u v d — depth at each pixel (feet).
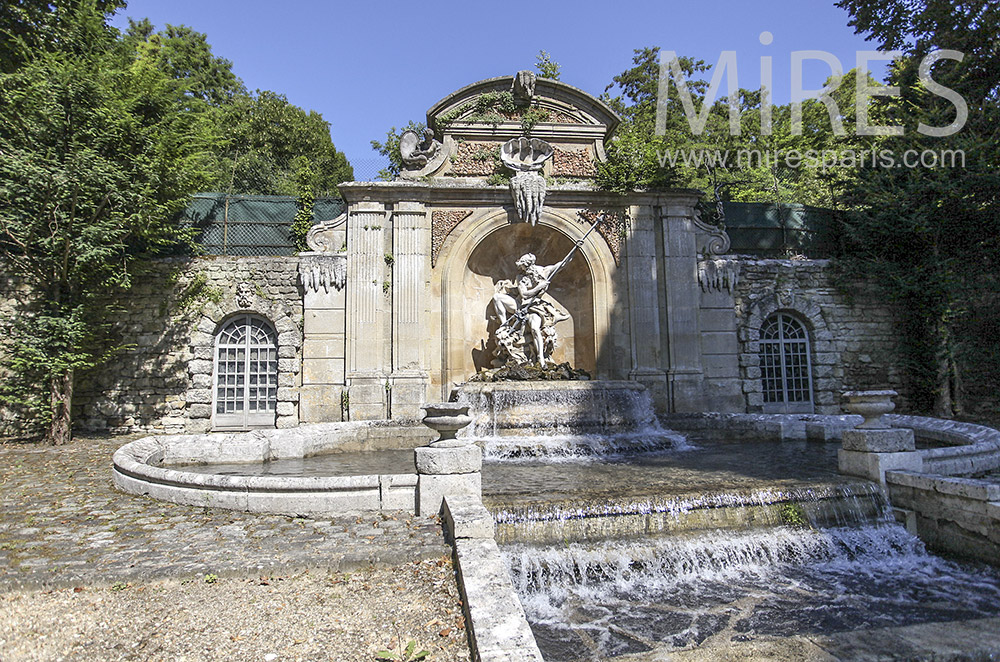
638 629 17.02
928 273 53.16
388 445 41.60
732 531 22.26
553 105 54.49
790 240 60.34
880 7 59.41
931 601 19.03
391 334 49.62
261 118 95.91
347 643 12.74
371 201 50.83
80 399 48.67
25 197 40.37
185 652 12.36
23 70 42.57
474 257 54.29
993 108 49.57
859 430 26.20
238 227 54.13
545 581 19.60
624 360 52.44
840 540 22.85
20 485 28.53
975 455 27.35
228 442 33.91
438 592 15.21
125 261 45.44
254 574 16.33
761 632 16.84
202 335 49.96
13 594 15.24
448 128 53.11
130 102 44.11
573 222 53.36
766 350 56.24
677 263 53.93
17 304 48.67
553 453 35.83
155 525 20.84
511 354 49.01
